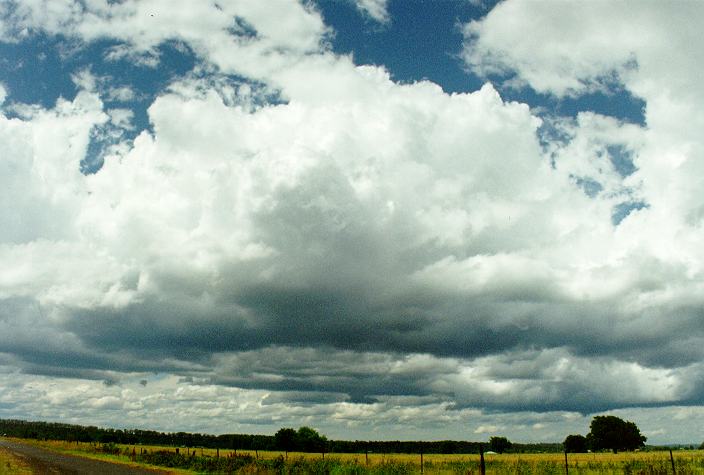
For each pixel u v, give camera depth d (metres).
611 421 116.19
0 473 39.25
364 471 39.84
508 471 44.72
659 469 38.91
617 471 44.66
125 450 86.00
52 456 68.12
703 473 39.81
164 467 50.62
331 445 144.12
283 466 45.03
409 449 138.88
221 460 53.25
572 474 42.62
